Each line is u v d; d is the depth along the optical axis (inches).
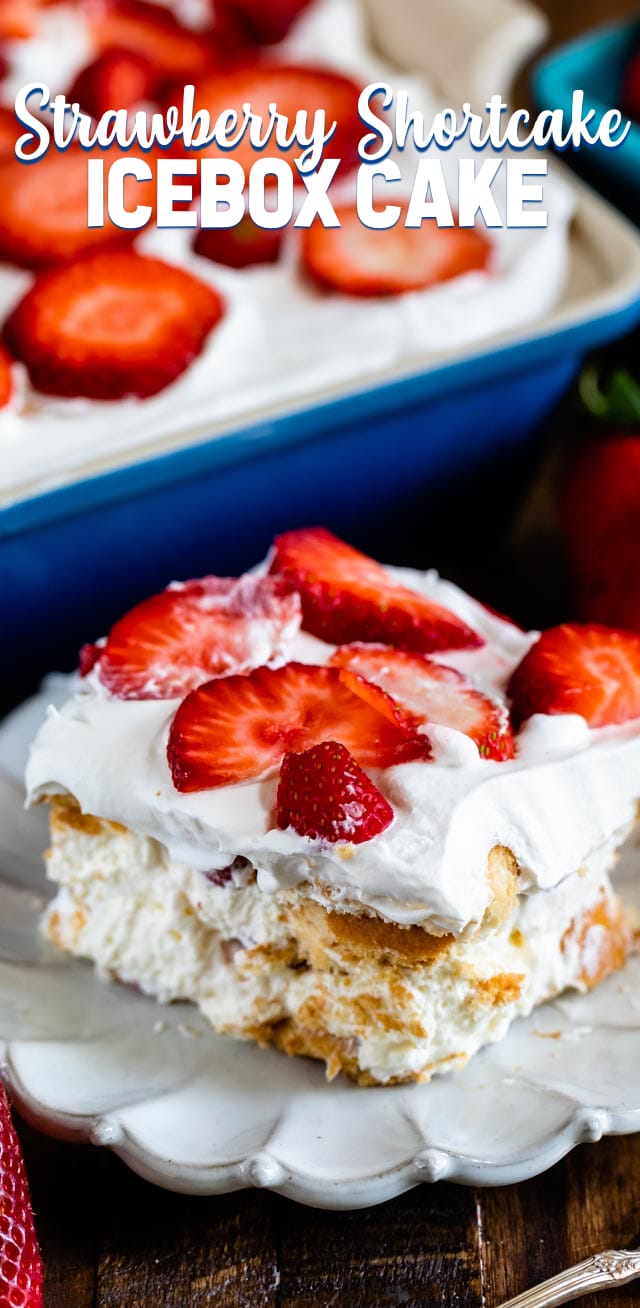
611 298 21.2
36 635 20.7
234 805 17.0
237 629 18.1
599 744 17.5
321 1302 16.5
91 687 18.1
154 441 20.0
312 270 21.7
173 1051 17.6
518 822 17.0
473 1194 17.0
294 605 18.2
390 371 20.5
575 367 21.9
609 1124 16.6
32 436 20.4
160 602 18.2
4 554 19.9
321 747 16.6
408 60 24.5
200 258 22.0
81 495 19.7
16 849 18.9
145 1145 16.5
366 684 17.4
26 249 21.9
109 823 17.7
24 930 18.5
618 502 20.7
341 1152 16.6
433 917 16.6
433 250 21.8
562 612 21.9
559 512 21.5
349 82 23.4
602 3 28.6
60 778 17.5
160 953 17.9
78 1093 17.0
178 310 21.0
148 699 17.8
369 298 21.6
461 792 16.8
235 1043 17.7
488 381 20.9
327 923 17.1
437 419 21.1
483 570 22.5
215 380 20.9
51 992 18.0
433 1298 16.5
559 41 27.7
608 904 18.1
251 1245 16.8
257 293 21.8
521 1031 17.7
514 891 17.0
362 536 21.8
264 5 24.2
